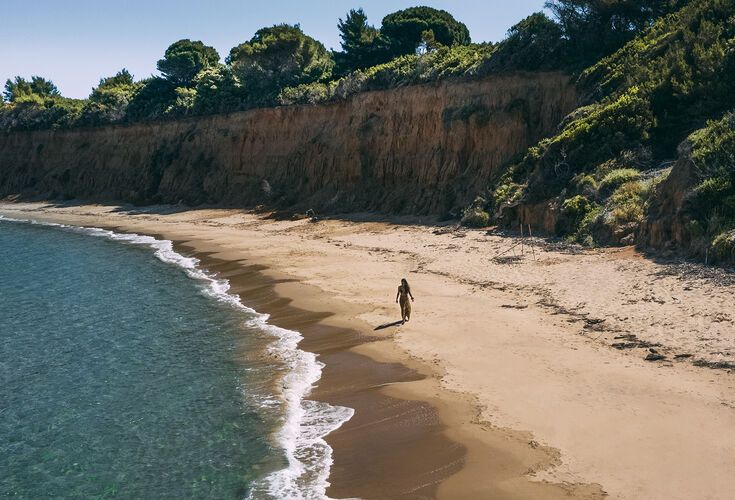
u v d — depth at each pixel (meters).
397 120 61.31
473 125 53.75
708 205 28.61
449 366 20.44
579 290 26.66
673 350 19.22
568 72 50.88
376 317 26.77
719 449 13.75
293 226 56.84
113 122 98.56
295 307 29.84
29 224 76.69
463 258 35.88
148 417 19.55
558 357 19.94
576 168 40.97
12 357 26.31
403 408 17.84
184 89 96.25
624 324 21.95
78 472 16.62
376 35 82.69
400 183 59.38
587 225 35.44
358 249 42.59
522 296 27.23
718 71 39.69
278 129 75.31
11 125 113.69
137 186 89.69
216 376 22.42
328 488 14.53
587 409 16.27
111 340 27.84
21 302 36.28
